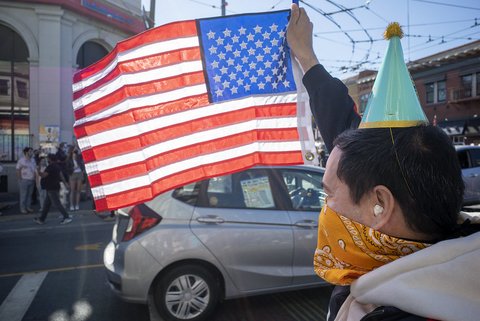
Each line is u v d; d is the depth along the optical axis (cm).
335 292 102
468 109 2336
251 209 364
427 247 73
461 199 78
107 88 179
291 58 178
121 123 177
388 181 76
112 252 366
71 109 1545
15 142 1497
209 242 345
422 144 76
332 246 91
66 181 1047
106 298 428
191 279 348
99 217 981
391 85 87
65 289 457
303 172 391
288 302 394
